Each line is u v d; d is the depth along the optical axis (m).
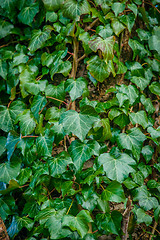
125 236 0.68
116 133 0.69
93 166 0.66
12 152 0.66
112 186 0.64
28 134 0.66
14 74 0.71
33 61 0.71
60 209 0.64
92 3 0.70
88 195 0.64
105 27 0.68
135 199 0.68
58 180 0.66
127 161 0.64
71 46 0.70
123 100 0.67
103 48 0.65
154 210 0.68
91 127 0.63
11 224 0.68
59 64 0.69
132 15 0.70
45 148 0.65
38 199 0.67
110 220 0.65
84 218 0.62
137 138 0.67
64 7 0.68
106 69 0.67
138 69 0.71
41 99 0.67
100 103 0.68
